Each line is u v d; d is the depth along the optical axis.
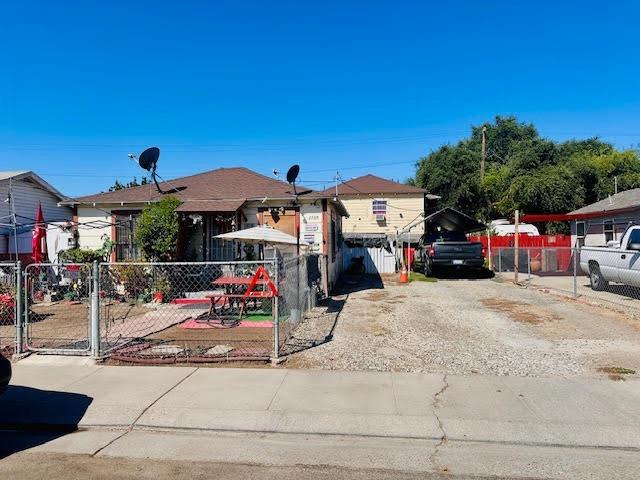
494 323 10.48
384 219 30.67
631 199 20.70
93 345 7.69
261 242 12.91
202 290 15.52
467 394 6.00
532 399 5.80
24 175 21.69
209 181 18.66
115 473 4.23
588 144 52.94
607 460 4.43
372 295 15.62
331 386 6.34
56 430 5.30
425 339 8.96
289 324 9.77
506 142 67.25
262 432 5.11
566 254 24.39
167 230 14.89
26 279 8.35
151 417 5.46
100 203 16.53
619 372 6.82
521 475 4.15
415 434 4.94
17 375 6.98
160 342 8.81
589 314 11.39
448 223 26.16
